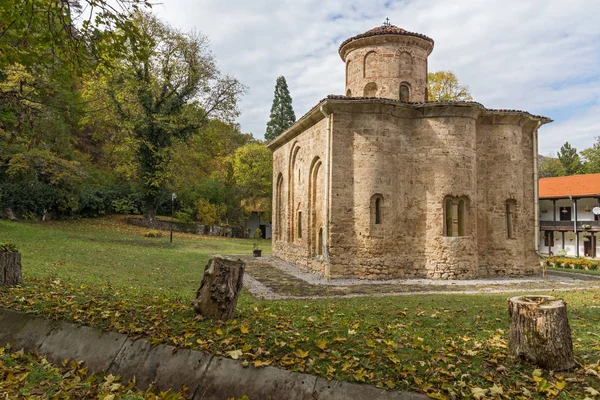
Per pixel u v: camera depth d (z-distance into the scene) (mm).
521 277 17781
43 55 7840
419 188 17031
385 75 19531
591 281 16828
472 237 16859
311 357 5461
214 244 31297
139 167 33281
